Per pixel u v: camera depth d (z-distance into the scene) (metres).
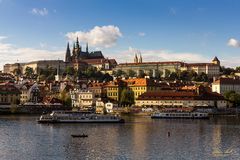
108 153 139.62
